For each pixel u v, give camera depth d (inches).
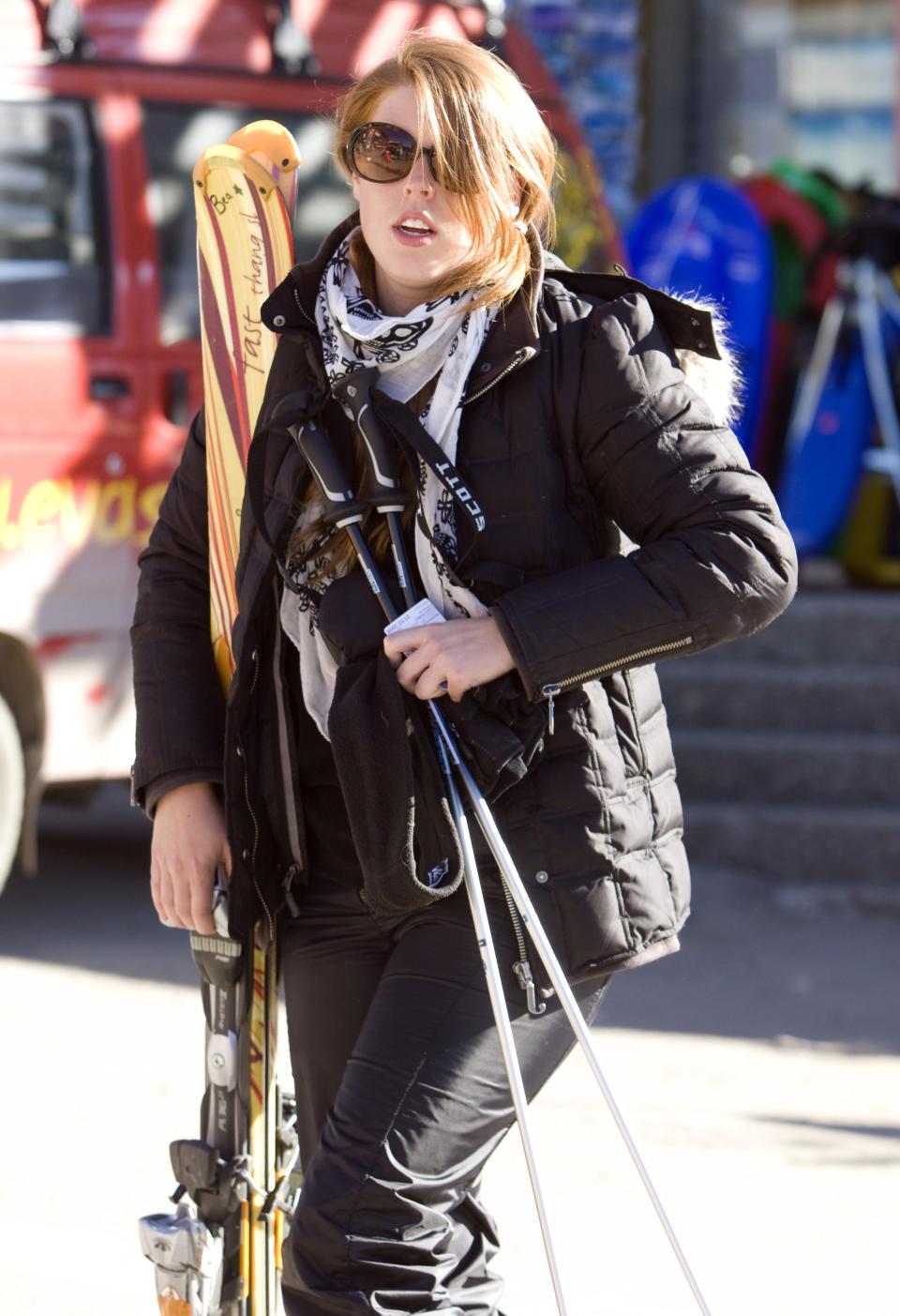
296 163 250.8
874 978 548.4
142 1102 402.3
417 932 207.6
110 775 530.3
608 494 204.4
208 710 230.5
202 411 245.8
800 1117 417.7
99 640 522.6
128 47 542.0
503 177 203.9
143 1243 225.0
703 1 1024.9
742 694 695.1
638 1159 192.7
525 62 639.8
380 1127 195.2
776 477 838.5
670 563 195.9
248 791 216.7
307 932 223.0
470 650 197.2
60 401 514.6
